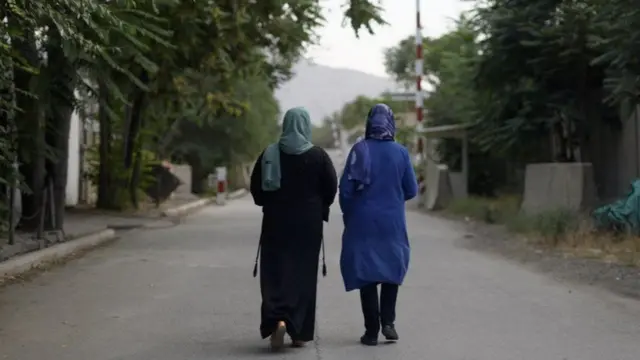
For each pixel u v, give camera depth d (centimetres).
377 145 731
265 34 1877
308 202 711
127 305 930
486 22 1936
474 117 2486
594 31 1716
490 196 3012
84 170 2923
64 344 734
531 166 2059
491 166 3075
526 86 2038
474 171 3073
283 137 721
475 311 901
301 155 712
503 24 1889
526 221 1800
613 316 875
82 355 694
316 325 820
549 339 758
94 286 1066
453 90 3034
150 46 1449
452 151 3225
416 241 1733
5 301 947
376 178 721
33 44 1144
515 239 1670
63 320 841
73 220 2098
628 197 1548
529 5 1894
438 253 1494
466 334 777
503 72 2008
